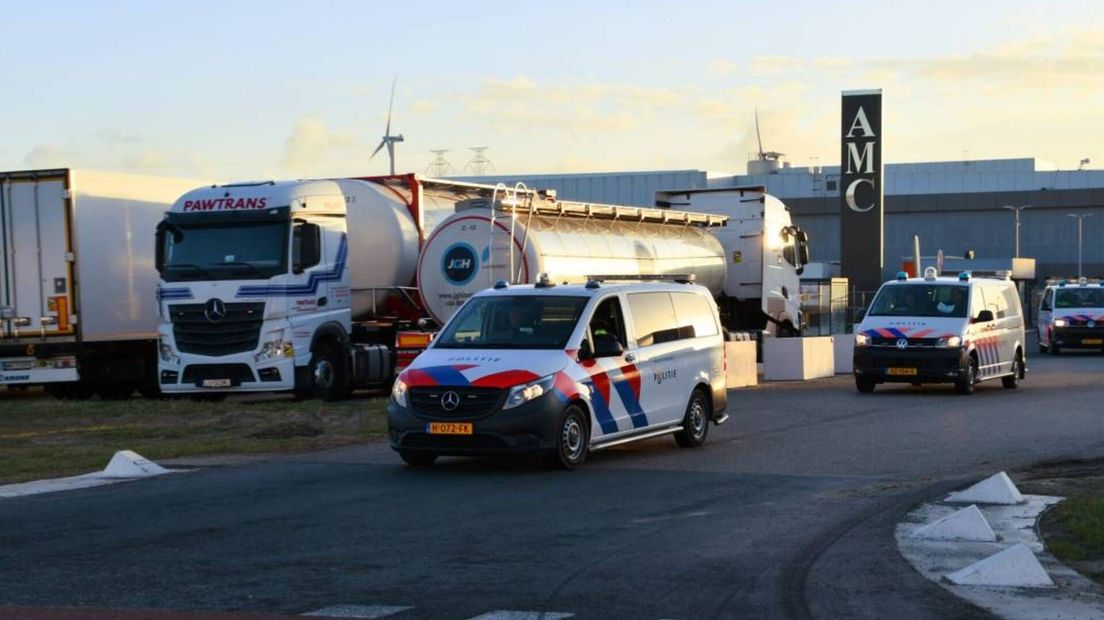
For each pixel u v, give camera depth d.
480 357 13.89
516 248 22.73
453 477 13.37
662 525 10.52
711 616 7.49
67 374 23.14
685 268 28.89
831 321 42.31
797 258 33.34
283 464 14.56
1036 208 84.62
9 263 23.20
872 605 7.80
